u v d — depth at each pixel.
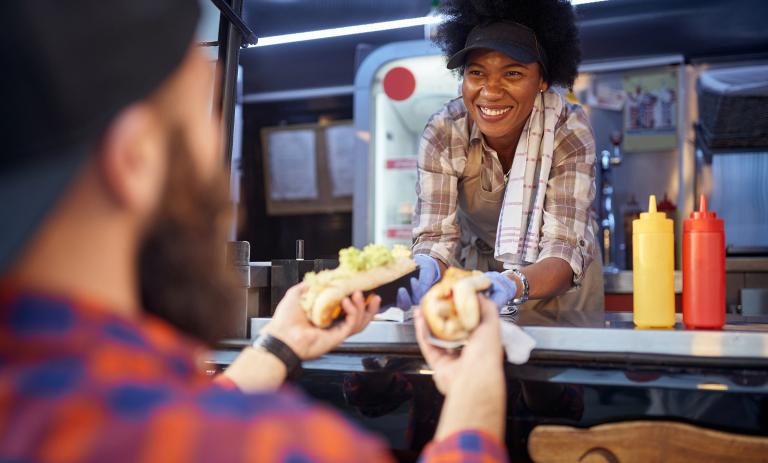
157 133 0.36
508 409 1.02
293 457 0.30
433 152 1.84
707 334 0.97
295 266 1.30
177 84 0.37
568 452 0.99
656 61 3.78
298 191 4.50
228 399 0.34
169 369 0.35
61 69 0.30
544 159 1.70
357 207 3.75
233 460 0.30
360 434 0.35
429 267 1.24
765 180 3.70
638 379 0.97
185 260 0.40
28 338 0.31
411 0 3.61
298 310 0.91
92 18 0.31
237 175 4.16
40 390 0.30
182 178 0.38
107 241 0.35
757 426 0.92
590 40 3.82
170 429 0.30
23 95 0.30
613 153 3.88
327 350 0.91
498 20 1.64
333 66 4.23
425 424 1.05
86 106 0.31
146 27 0.33
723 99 3.58
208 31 1.39
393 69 3.20
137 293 0.39
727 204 3.74
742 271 2.94
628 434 0.97
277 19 3.80
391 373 1.07
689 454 0.95
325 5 3.68
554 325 1.16
